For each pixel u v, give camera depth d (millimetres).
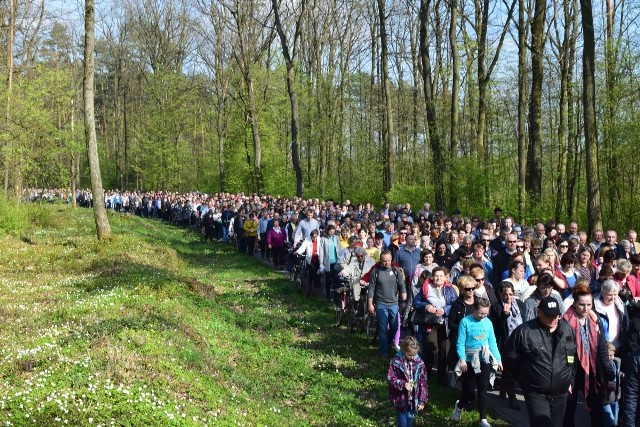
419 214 21016
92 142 21875
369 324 12477
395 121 46375
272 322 13945
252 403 8227
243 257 25094
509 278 9430
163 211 48312
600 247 12555
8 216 23828
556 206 24750
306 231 18406
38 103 26344
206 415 7043
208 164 60469
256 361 10984
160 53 61406
